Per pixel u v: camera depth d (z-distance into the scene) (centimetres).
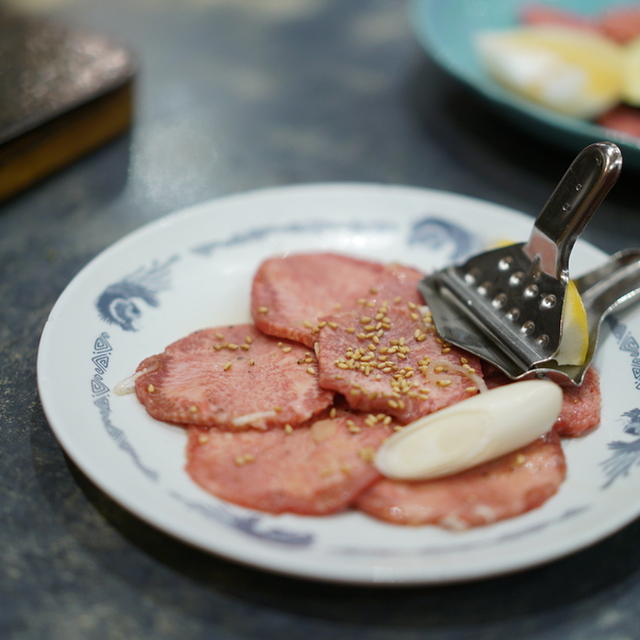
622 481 36
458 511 36
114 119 58
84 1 80
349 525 35
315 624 34
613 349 42
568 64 58
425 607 35
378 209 49
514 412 37
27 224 51
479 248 48
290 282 45
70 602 34
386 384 39
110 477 35
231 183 56
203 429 38
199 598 35
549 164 59
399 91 69
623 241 52
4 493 37
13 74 55
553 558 34
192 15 81
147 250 45
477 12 72
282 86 69
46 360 39
